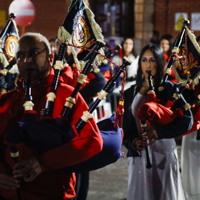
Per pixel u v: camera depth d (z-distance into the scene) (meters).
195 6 12.84
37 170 2.07
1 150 2.24
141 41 13.05
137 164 3.35
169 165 3.33
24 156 2.21
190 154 4.04
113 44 11.78
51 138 2.07
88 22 2.61
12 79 3.27
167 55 7.52
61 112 2.12
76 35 2.55
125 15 13.11
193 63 3.34
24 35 2.23
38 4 12.15
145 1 12.96
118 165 5.82
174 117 3.02
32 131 2.06
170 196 3.32
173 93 3.16
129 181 3.44
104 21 12.98
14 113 2.27
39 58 2.19
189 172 4.05
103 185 5.09
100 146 2.20
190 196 4.07
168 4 12.99
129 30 13.16
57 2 12.10
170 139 3.34
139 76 3.41
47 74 2.25
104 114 5.46
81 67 2.67
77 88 2.16
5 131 2.27
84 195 3.85
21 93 2.29
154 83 3.36
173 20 13.04
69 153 2.11
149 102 3.05
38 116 2.21
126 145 3.38
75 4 2.48
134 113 3.36
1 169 2.20
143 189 3.34
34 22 12.24
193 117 3.34
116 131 2.49
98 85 3.44
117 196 4.77
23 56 2.19
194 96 3.35
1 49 3.21
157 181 3.32
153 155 3.31
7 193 2.26
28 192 2.23
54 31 12.27
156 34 11.64
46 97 2.23
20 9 7.29
